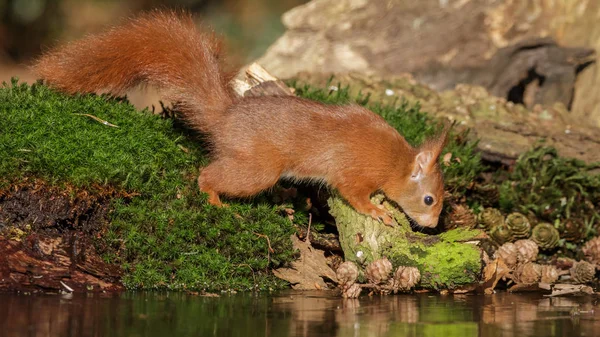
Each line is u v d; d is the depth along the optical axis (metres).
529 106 17.03
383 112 13.37
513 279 10.62
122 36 11.12
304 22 18.14
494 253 11.02
